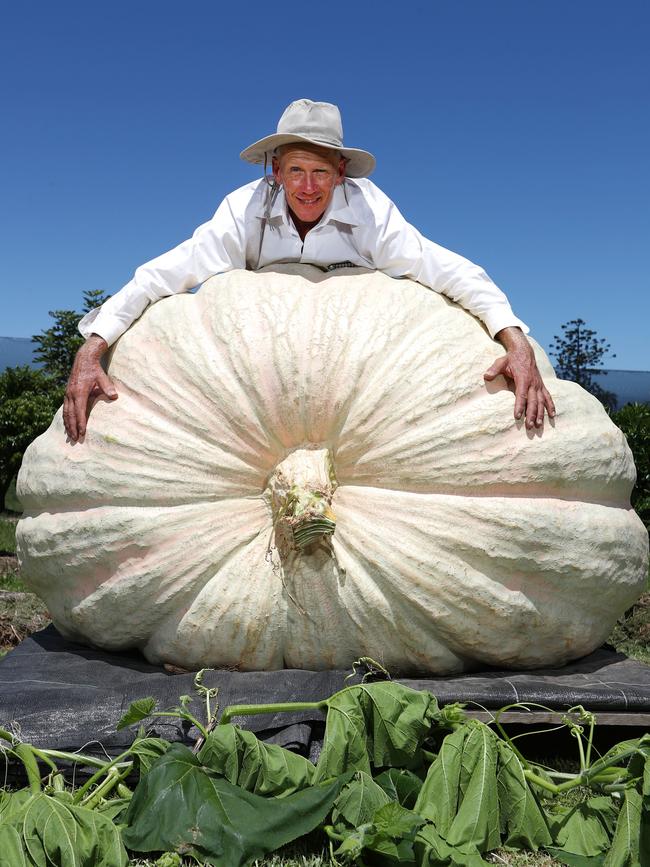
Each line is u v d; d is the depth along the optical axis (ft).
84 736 9.78
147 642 11.53
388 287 11.84
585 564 11.06
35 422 40.65
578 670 11.76
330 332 11.12
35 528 11.87
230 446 11.00
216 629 10.80
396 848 7.56
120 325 12.19
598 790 8.92
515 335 11.34
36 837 7.43
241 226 12.85
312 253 12.86
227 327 11.32
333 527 10.53
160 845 7.68
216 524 10.90
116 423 11.31
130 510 10.98
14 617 19.21
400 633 10.78
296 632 10.83
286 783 8.51
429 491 10.82
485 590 10.67
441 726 9.05
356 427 10.83
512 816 8.36
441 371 11.02
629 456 12.15
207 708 9.27
